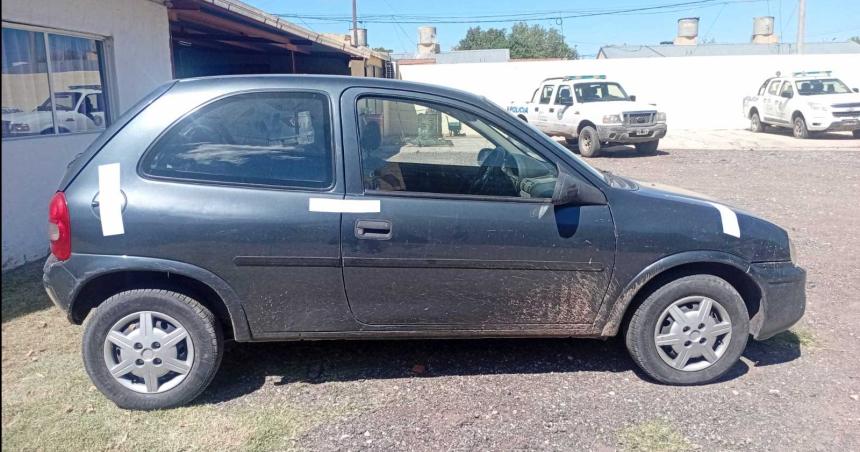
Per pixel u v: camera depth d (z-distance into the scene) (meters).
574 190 3.55
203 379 3.54
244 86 3.58
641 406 3.62
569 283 3.68
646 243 3.65
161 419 3.43
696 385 3.87
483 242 3.55
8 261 6.07
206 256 3.40
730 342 3.82
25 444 3.17
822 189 10.96
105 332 3.43
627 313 3.86
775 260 3.86
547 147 3.73
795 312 3.93
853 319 4.93
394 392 3.76
